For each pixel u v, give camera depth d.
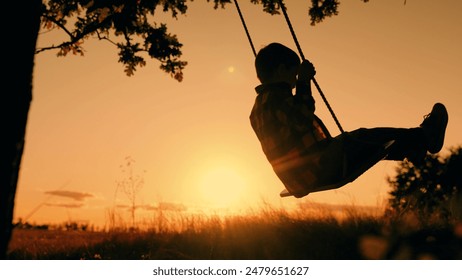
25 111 2.36
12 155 2.26
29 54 2.42
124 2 6.59
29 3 2.46
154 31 6.96
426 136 3.25
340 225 5.88
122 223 7.37
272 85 3.23
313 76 3.22
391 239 4.96
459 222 5.30
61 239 7.02
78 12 6.71
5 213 2.21
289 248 5.31
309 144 3.07
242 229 6.24
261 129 3.26
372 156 2.94
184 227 6.93
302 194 3.34
